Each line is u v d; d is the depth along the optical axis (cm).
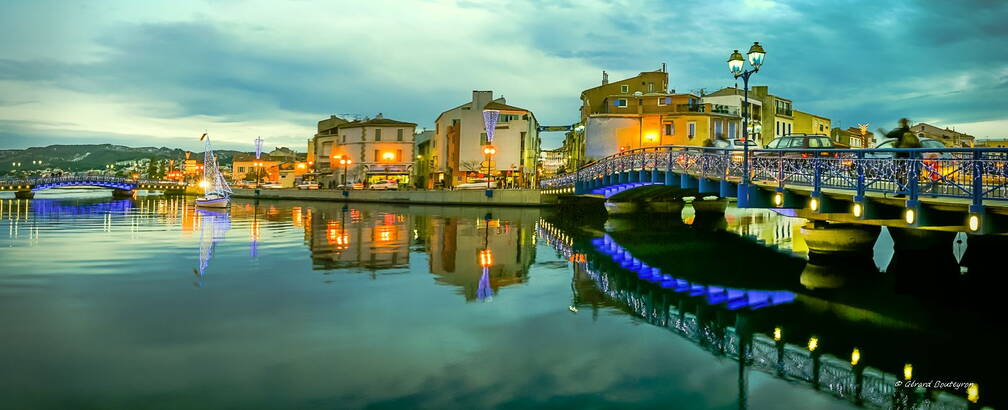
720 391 902
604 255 2408
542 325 1247
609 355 1057
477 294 1552
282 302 1417
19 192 8194
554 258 2297
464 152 7531
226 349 1053
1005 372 990
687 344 1132
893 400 877
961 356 1085
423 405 826
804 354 1089
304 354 1032
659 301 1514
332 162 9644
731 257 2367
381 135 8781
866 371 999
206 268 1895
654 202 5078
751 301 1531
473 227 3597
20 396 835
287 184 12100
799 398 884
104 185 8938
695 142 6159
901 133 2059
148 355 1017
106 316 1265
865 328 1271
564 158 9269
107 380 900
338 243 2630
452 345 1096
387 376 933
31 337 1109
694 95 6494
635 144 6256
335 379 917
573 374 958
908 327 1286
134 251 2283
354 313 1318
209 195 5691
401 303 1427
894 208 1609
